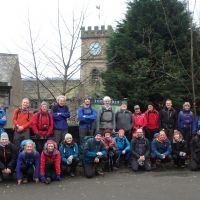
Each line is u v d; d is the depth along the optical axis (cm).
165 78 1812
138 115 1354
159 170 1242
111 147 1221
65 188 1001
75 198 901
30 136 1188
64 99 1199
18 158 1056
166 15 1942
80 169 1246
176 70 1770
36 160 1070
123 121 1317
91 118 1233
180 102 1752
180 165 1276
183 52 1839
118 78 1878
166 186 1012
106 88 1947
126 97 1895
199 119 1274
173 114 1329
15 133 1154
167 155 1243
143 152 1234
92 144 1143
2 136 1070
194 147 1229
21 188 1005
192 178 1112
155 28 1973
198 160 1227
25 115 1154
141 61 1825
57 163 1082
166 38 1956
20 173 1055
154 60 1891
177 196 912
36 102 2116
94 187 1009
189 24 1934
